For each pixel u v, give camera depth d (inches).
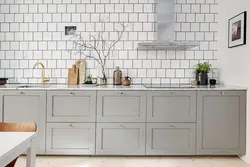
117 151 115.0
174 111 114.5
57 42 139.1
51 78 139.5
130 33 139.2
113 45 139.5
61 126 114.6
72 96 114.2
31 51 138.9
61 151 115.0
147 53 139.9
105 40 139.6
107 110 114.3
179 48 136.3
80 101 114.3
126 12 138.8
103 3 138.8
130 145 115.0
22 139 49.9
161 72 140.4
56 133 114.7
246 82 111.6
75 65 138.9
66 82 139.8
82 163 109.9
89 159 115.0
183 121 114.6
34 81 139.6
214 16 139.7
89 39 139.5
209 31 139.9
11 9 137.7
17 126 63.0
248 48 108.6
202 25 139.6
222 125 114.6
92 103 114.1
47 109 114.3
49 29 138.7
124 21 139.0
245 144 114.0
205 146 115.0
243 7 112.2
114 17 139.0
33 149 55.5
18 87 116.8
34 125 62.8
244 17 110.4
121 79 137.6
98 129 114.5
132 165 107.8
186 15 139.2
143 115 114.4
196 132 114.7
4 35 138.3
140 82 140.2
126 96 114.1
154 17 138.7
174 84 137.6
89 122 114.5
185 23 139.3
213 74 141.0
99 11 138.9
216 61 140.6
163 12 132.6
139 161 112.8
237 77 119.3
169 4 132.6
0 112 114.2
